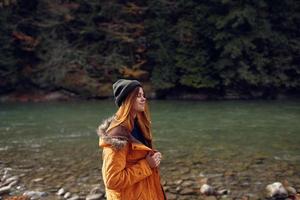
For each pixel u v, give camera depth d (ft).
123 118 8.28
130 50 82.43
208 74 79.77
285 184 19.47
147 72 81.71
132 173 8.07
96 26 83.20
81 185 20.12
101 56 81.00
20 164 24.89
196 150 28.40
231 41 76.84
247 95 79.71
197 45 81.41
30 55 79.77
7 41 75.51
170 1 84.38
